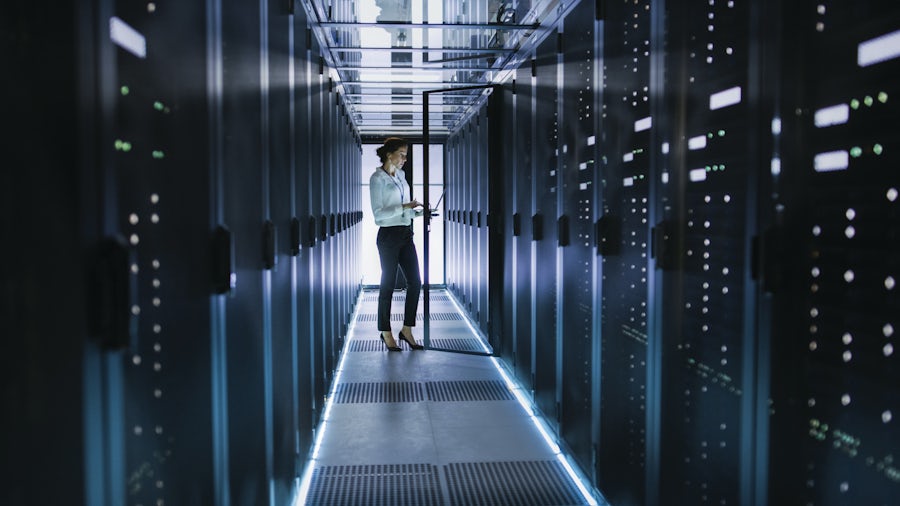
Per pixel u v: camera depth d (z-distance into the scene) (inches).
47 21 41.6
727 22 75.2
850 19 54.7
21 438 41.7
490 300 254.8
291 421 124.8
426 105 247.6
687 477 88.6
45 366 42.3
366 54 225.9
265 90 100.8
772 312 66.3
